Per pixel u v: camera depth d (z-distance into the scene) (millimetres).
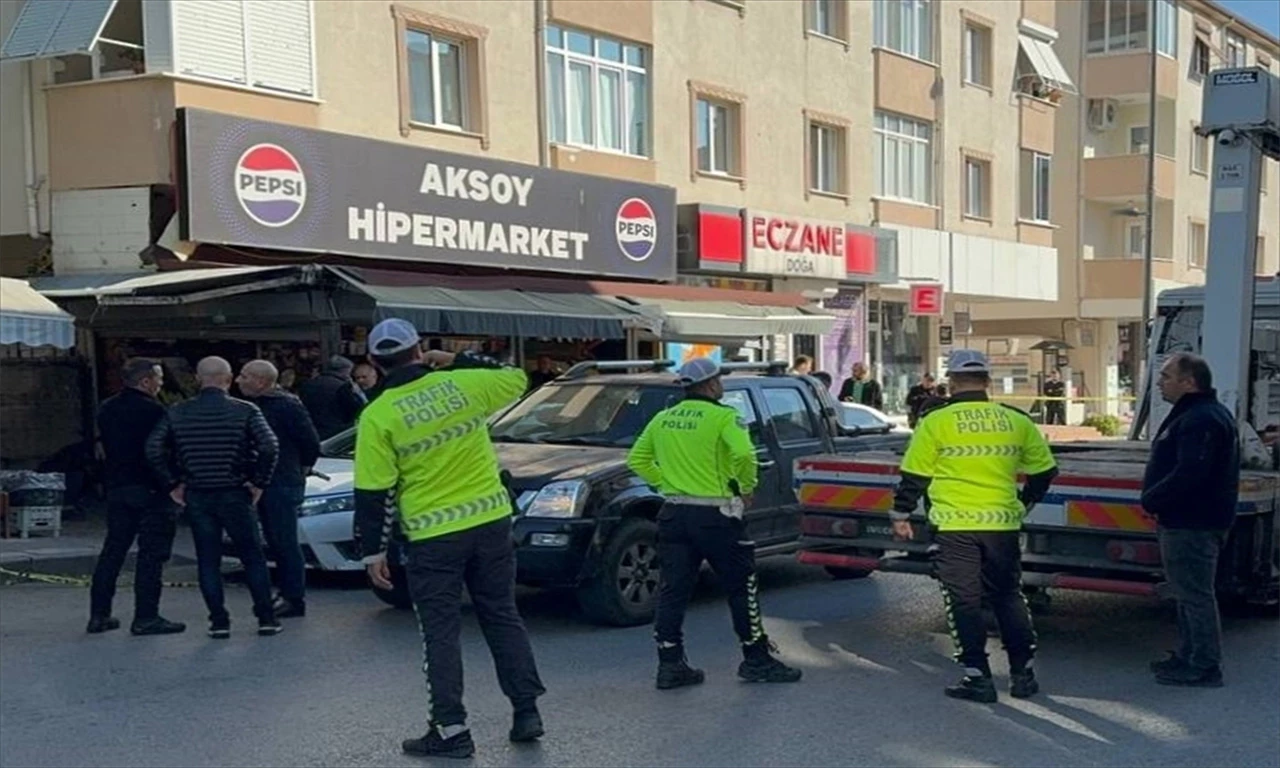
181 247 13172
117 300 12781
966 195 27891
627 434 9344
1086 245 35875
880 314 25969
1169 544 6891
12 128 13930
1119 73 34938
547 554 8125
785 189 22797
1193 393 6793
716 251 20250
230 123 13312
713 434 6812
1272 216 42719
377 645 8016
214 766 5688
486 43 17219
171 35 13359
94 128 13688
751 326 17859
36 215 13953
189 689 6969
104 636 8297
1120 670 7375
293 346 15320
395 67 15992
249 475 8203
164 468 8117
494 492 5918
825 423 10305
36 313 11328
